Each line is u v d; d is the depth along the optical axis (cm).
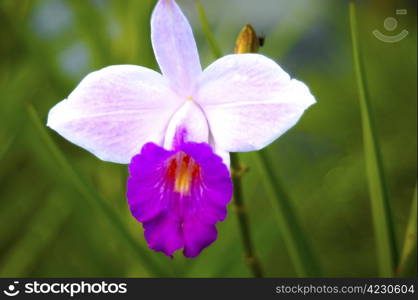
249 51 27
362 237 41
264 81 25
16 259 37
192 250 26
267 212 37
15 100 38
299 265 30
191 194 27
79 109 26
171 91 26
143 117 27
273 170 29
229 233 35
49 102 39
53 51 39
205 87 26
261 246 34
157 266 30
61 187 36
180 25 26
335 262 40
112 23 39
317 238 40
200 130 26
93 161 39
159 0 25
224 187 26
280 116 25
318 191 38
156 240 27
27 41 37
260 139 26
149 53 36
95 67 37
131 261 37
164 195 27
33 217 39
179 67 26
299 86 25
